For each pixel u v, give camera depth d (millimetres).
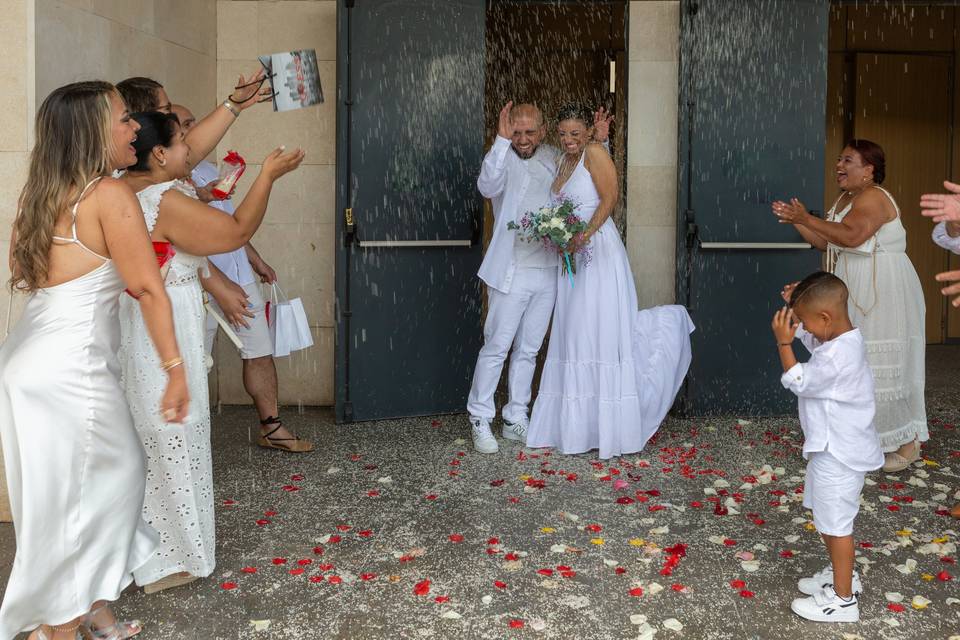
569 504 4168
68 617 2645
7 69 3816
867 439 3000
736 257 5723
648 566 3447
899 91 9008
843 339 3035
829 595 3021
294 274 6117
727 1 5594
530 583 3299
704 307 5730
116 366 2758
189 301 3211
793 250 5746
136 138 3037
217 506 4137
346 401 5645
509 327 5055
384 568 3443
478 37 5672
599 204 4895
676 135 5938
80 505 2650
